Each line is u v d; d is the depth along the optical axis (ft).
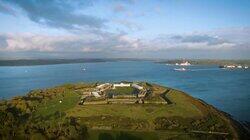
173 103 460.96
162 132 368.68
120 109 431.43
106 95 515.91
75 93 547.08
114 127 384.88
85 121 401.70
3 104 478.59
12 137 360.28
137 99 476.54
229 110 582.35
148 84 636.89
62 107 460.96
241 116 539.29
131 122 394.73
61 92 570.46
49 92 581.12
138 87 590.14
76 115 421.18
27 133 366.22
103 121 399.03
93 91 556.51
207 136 359.66
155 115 411.75
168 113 418.92
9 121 399.44
